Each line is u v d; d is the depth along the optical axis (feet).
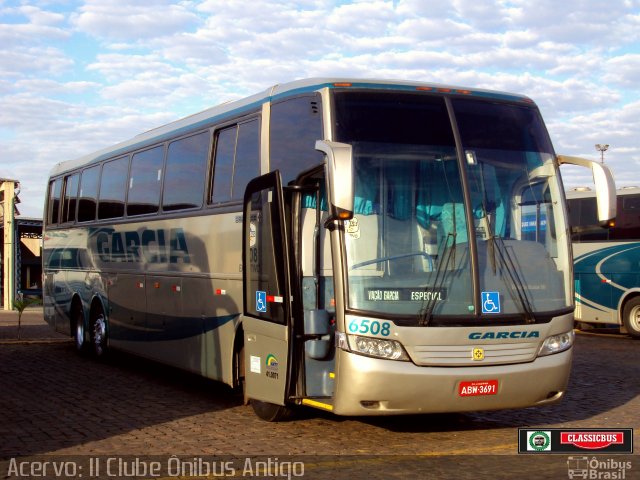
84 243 55.98
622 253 74.02
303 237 29.84
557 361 28.66
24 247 145.89
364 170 27.66
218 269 36.60
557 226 30.17
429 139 28.84
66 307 59.47
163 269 42.93
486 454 26.94
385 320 26.48
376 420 32.86
